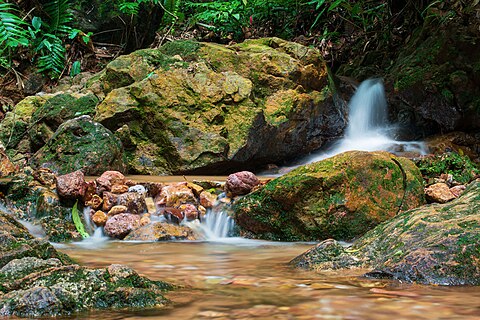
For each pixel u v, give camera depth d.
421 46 8.36
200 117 6.73
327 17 10.73
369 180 4.69
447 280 2.54
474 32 7.74
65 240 4.59
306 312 2.05
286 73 7.23
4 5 8.21
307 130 7.51
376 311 2.06
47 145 6.30
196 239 4.74
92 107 7.17
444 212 3.21
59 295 2.12
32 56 9.20
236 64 7.32
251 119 6.75
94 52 9.87
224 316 2.01
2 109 8.58
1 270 2.39
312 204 4.60
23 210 4.90
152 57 7.29
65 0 9.34
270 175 6.98
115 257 3.68
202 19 10.77
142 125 6.81
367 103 8.59
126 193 5.01
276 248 4.19
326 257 3.16
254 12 10.41
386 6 9.96
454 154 6.27
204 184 5.26
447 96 7.73
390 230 3.20
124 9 9.50
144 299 2.20
